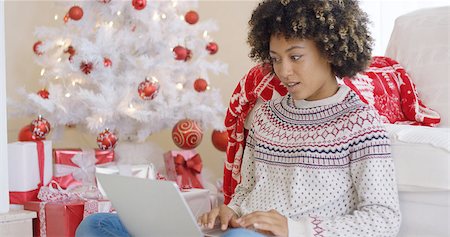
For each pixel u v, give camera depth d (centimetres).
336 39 145
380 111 204
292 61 146
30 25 327
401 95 216
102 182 138
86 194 223
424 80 219
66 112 248
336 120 145
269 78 183
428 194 148
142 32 260
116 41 252
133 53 264
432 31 225
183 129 263
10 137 312
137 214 136
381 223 134
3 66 205
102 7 255
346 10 148
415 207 150
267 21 153
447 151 144
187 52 271
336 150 142
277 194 147
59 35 257
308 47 145
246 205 151
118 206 140
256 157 155
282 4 147
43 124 237
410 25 233
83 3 255
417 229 150
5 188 208
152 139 335
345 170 142
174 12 270
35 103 244
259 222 131
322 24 144
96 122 245
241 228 128
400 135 151
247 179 161
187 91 269
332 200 142
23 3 324
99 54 242
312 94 151
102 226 150
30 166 221
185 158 264
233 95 194
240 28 325
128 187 130
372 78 210
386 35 277
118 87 253
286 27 144
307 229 132
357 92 195
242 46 324
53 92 247
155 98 256
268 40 157
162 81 261
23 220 209
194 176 265
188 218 124
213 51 277
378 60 224
